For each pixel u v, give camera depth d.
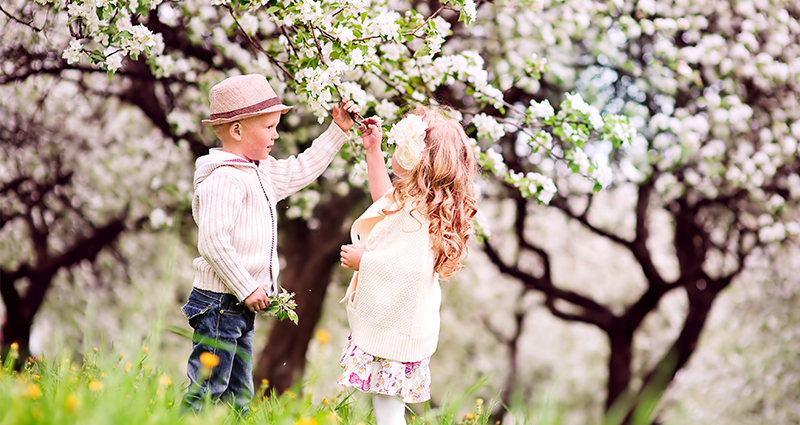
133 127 7.87
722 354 10.12
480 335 11.98
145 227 8.04
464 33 6.29
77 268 8.91
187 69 5.48
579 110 3.75
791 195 7.54
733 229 8.29
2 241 8.25
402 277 2.50
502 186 7.88
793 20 6.91
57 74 5.86
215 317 2.53
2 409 1.71
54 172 7.79
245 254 2.54
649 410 1.95
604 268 10.95
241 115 2.60
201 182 2.58
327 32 2.95
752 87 7.25
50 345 6.92
